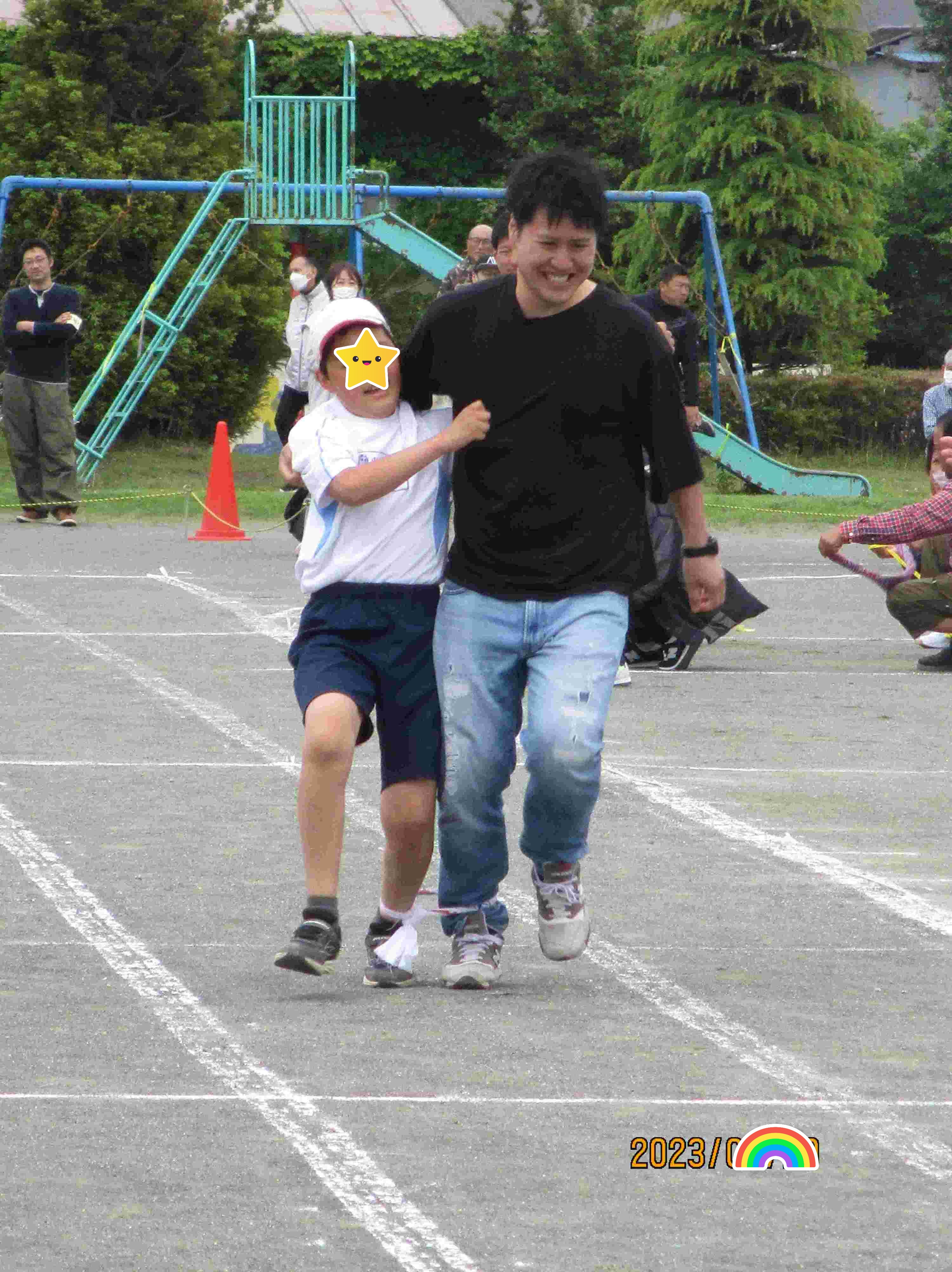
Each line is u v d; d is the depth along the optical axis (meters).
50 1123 12.06
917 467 92.12
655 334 14.20
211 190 70.69
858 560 50.47
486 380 14.28
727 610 32.12
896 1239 10.48
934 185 124.62
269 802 21.98
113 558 47.31
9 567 45.12
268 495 65.62
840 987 15.35
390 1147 11.73
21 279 75.12
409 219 111.75
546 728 14.33
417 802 14.98
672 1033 14.10
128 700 28.52
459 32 113.00
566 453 14.30
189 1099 12.54
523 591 14.49
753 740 26.44
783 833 20.95
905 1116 12.40
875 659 34.41
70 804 21.73
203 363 89.19
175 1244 10.27
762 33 97.88
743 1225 10.64
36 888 18.09
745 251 99.19
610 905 17.88
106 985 15.14
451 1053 13.58
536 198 13.74
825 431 94.94
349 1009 14.64
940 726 27.73
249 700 28.70
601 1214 10.77
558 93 108.06
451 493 14.97
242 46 103.44
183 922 17.03
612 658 14.49
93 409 88.44
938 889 18.62
